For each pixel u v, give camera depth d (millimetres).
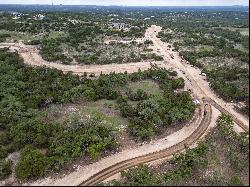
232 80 75875
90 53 102062
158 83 76875
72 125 52406
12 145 47531
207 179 41156
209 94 72250
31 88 70250
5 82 70750
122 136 51750
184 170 42000
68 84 72000
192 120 58562
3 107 59406
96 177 42406
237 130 55062
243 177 42031
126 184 39125
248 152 46031
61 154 45156
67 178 42000
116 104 63406
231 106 65375
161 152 48438
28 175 41219
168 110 58938
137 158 46719
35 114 57375
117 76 77125
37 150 45938
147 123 54281
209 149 48156
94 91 67312
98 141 47719
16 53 96438
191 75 85562
